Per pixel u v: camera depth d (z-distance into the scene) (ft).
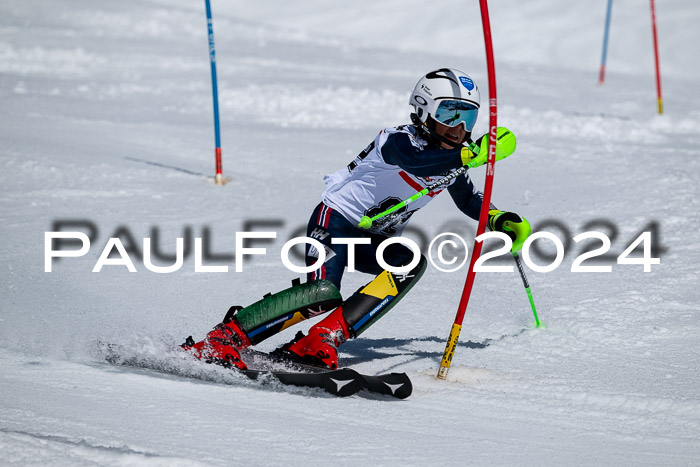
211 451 28.91
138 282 61.98
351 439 31.58
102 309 54.60
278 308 39.22
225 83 181.47
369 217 39.42
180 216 83.66
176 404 34.55
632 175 104.68
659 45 327.67
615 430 34.86
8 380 36.96
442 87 38.34
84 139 120.67
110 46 236.43
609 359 45.50
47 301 55.93
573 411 37.19
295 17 401.49
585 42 333.62
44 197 87.10
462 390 39.99
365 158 41.06
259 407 35.04
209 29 99.60
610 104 181.16
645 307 55.67
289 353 40.52
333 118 152.25
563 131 145.69
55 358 42.83
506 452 31.27
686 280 62.13
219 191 95.50
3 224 76.54
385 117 153.99
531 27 352.28
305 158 117.50
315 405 36.04
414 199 38.50
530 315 54.54
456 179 42.32
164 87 178.19
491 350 47.19
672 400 37.91
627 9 357.61
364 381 36.73
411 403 37.73
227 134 134.31
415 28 370.53
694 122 156.56
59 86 173.88
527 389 40.32
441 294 60.54
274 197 94.12
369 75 207.10
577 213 85.30
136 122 140.46
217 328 39.93
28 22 279.28
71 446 27.25
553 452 31.63
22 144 110.42
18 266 64.23
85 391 35.70
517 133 143.43
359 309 39.78
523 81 222.48
